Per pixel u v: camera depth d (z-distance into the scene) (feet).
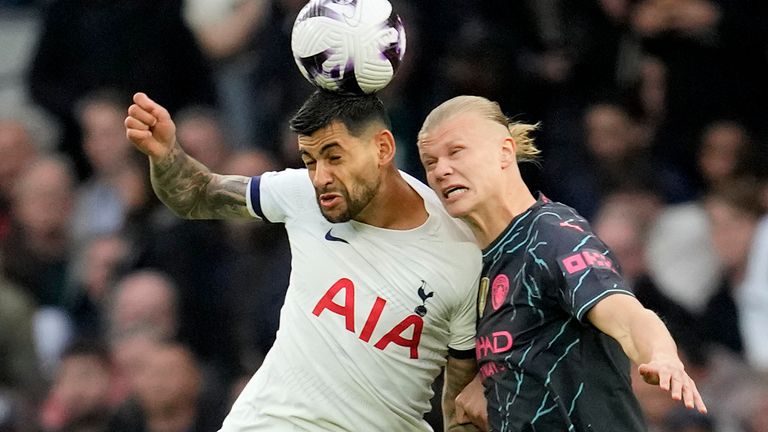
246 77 149.18
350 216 72.69
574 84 134.21
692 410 104.58
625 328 66.23
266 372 76.13
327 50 71.20
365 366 74.23
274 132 142.41
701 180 132.05
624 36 135.54
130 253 133.69
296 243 75.66
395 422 75.41
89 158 150.92
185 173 76.64
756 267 123.44
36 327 134.21
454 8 135.64
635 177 128.67
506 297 72.18
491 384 73.51
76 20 153.28
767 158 128.88
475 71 126.31
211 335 127.03
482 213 72.90
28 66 156.56
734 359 118.73
